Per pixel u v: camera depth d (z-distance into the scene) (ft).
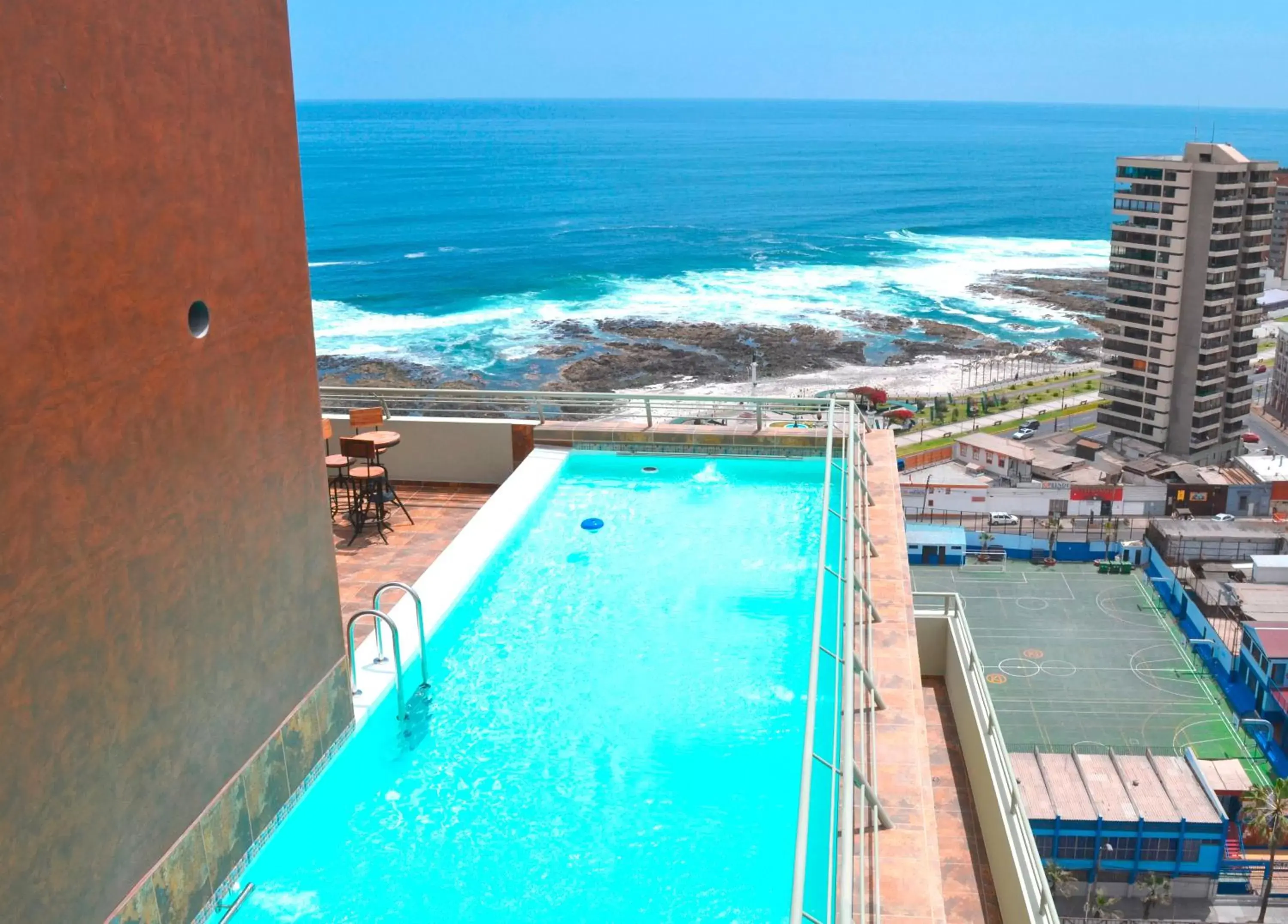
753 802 25.20
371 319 337.11
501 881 22.68
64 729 15.96
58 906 15.94
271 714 22.71
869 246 489.26
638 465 48.44
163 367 18.25
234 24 20.02
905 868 20.08
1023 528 208.03
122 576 17.30
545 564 39.17
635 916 21.58
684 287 394.52
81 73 15.69
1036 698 156.35
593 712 29.14
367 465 40.47
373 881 22.63
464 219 538.88
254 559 21.80
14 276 14.52
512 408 49.67
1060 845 116.57
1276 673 146.30
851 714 20.43
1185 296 257.14
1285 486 211.20
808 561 38.96
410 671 29.78
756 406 47.67
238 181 20.52
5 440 14.49
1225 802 123.03
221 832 20.79
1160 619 179.22
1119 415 272.51
